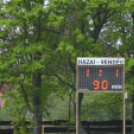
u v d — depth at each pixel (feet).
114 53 218.18
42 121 223.10
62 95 224.74
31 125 220.02
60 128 238.27
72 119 229.25
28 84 217.56
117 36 213.25
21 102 214.28
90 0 185.57
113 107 226.79
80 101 222.28
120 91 157.89
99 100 224.33
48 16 187.21
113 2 186.91
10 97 213.05
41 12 180.34
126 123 246.06
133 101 222.07
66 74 220.64
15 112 216.54
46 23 200.23
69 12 202.18
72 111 234.38
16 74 198.70
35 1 188.75
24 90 216.54
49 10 182.09
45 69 190.60
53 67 213.46
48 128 237.86
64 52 193.16
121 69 157.58
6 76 188.34
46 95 215.92
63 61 212.43
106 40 217.97
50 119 222.07
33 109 219.00
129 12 193.16
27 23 192.44
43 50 188.55
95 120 245.65
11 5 194.90
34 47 186.19
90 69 157.79
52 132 238.07
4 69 180.45
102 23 214.07
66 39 189.67
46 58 195.42
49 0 184.96
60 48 181.06
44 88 212.02
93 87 157.99
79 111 222.48
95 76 157.79
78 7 197.67
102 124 243.81
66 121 238.89
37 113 219.00
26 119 223.71
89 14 195.42
